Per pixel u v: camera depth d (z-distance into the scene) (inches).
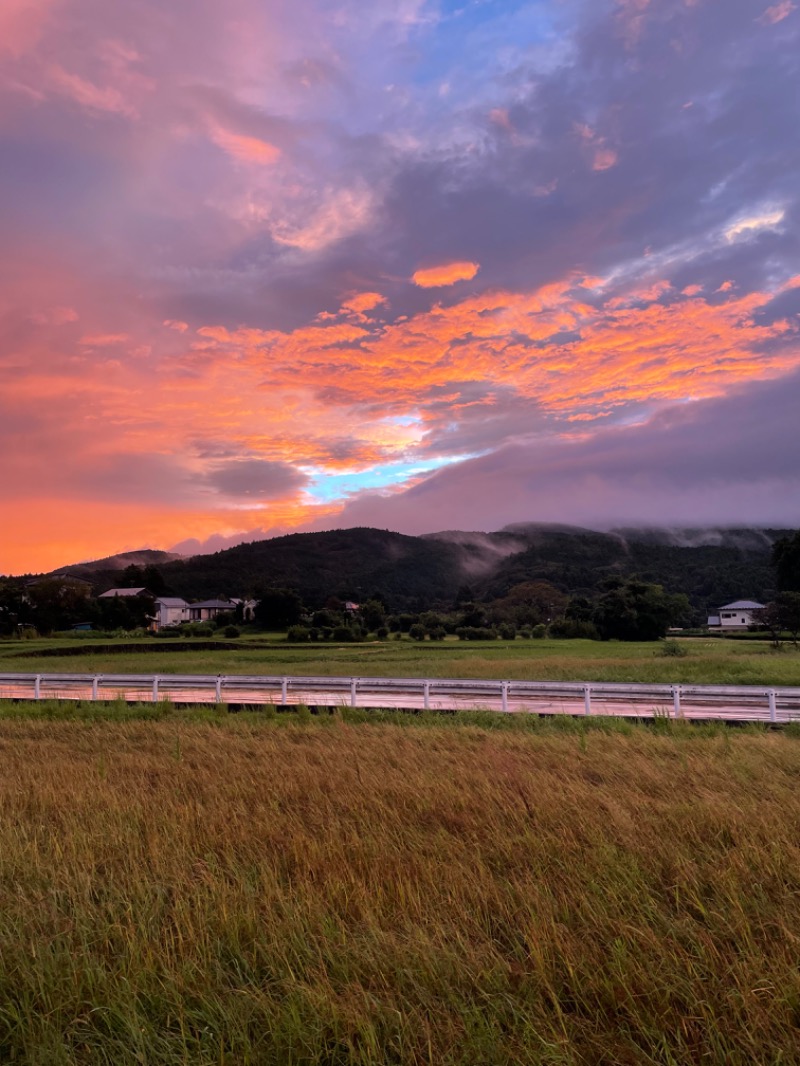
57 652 2127.2
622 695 875.4
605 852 279.4
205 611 4845.0
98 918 229.0
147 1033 169.8
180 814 347.6
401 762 489.4
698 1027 171.5
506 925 225.3
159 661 1742.1
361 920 228.5
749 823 318.0
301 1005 175.9
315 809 363.3
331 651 2114.9
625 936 208.4
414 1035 166.2
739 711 757.9
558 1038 162.6
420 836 309.9
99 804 378.9
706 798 363.3
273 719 768.3
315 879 264.2
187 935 213.8
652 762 491.8
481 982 190.2
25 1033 171.6
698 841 302.0
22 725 753.6
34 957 202.1
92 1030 174.9
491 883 247.9
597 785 429.1
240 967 200.5
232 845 301.9
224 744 595.5
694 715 728.3
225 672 1392.7
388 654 1943.9
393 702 869.8
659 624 2908.5
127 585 5497.1
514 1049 163.6
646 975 186.5
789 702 772.6
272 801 379.2
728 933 215.3
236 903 233.9
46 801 389.1
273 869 273.4
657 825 324.2
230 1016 172.4
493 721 721.6
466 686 841.5
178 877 258.7
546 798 365.7
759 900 235.9
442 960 197.8
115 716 797.2
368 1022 165.8
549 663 1412.4
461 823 338.3
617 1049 163.8
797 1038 164.9
